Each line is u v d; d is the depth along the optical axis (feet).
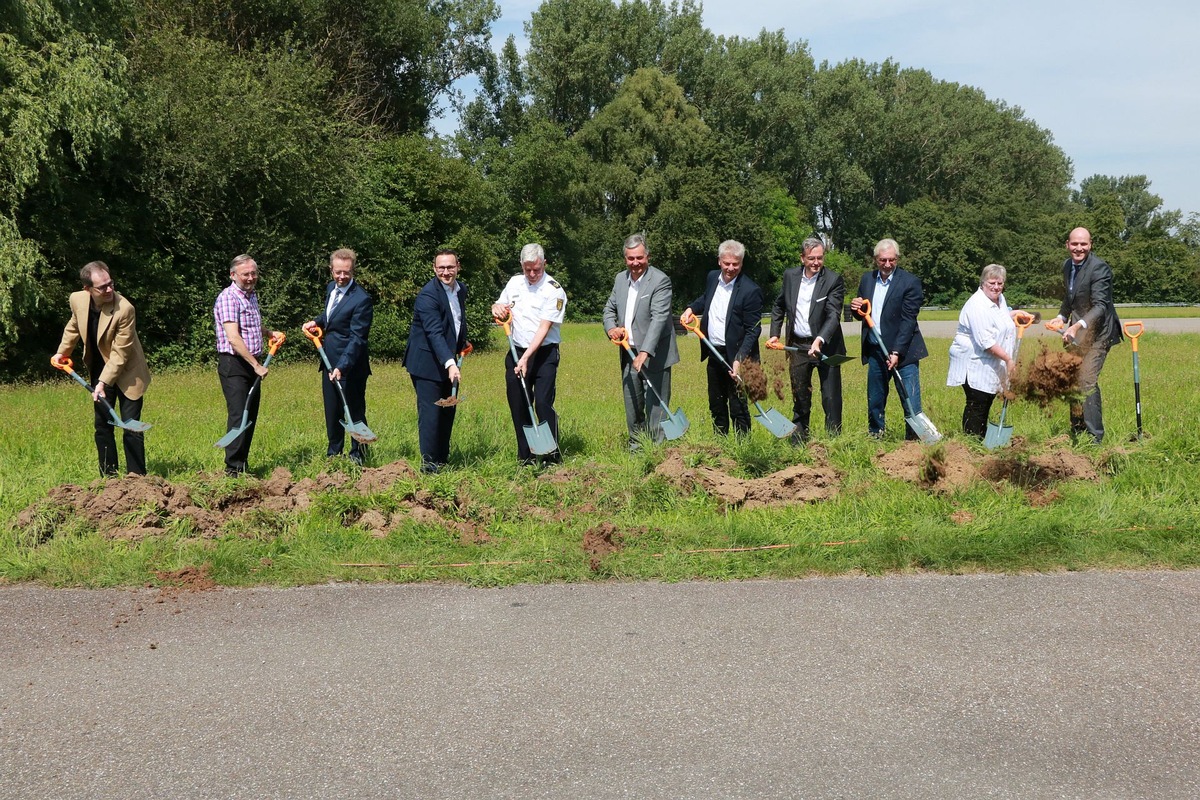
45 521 20.85
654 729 12.71
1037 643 15.33
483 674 14.39
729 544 19.93
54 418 39.45
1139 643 15.29
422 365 26.73
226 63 82.94
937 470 23.84
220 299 26.55
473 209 98.48
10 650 15.44
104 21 75.00
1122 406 38.09
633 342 28.76
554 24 198.39
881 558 18.88
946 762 11.85
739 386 28.30
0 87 62.80
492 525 21.71
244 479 23.75
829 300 29.63
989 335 27.78
